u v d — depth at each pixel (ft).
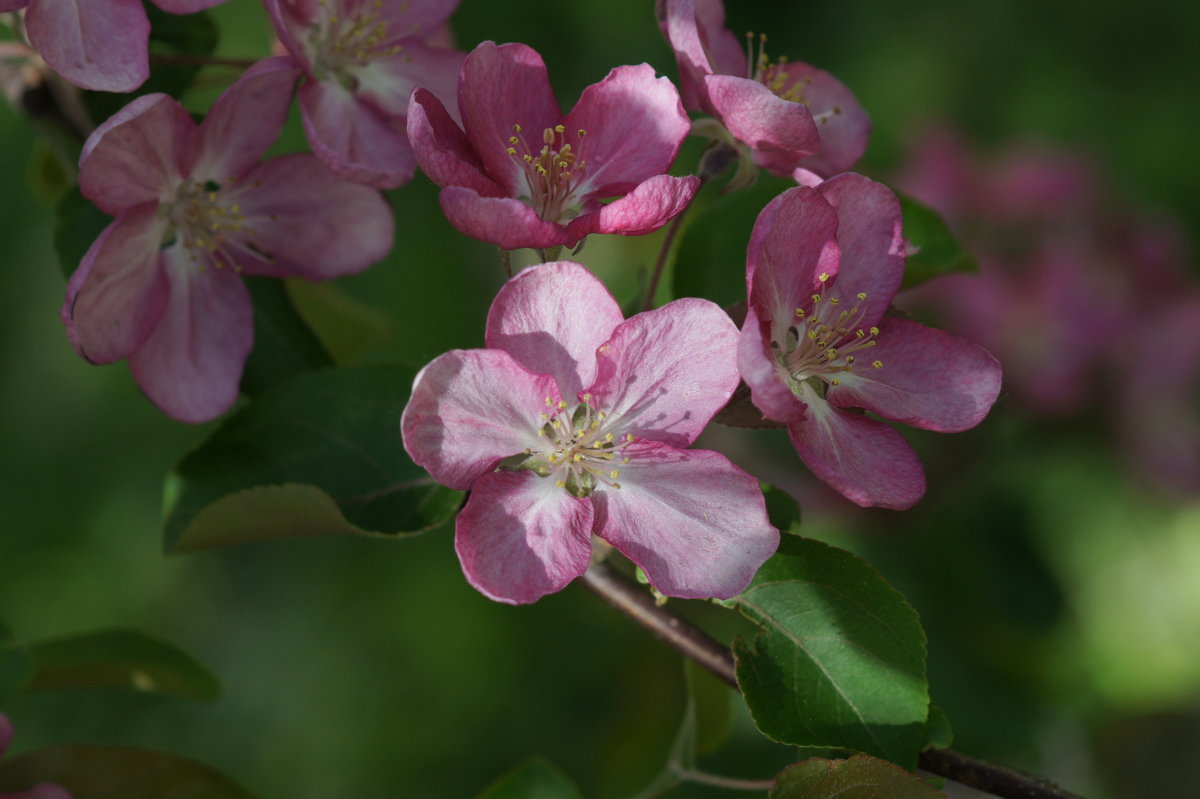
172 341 1.44
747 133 1.38
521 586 1.32
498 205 1.30
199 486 1.41
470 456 1.33
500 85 1.36
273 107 1.43
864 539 2.24
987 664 2.27
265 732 2.75
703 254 1.47
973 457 2.23
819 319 1.36
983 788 1.34
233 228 1.45
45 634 2.77
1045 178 2.38
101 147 1.38
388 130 1.46
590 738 2.61
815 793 1.31
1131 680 2.48
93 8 1.36
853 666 1.33
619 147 1.37
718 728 1.51
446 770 2.64
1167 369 2.30
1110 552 2.48
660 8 1.41
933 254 1.54
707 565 1.32
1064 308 2.27
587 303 1.32
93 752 1.44
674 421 1.33
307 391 1.42
